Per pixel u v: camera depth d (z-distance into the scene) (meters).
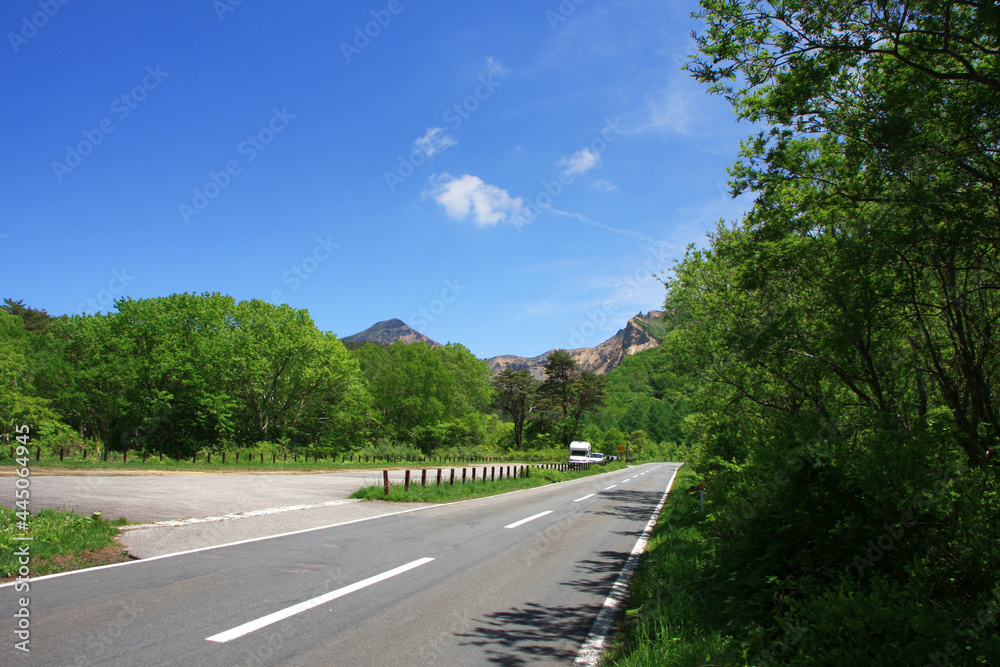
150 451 41.06
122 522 10.04
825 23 5.79
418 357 70.62
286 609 5.66
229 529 10.33
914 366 8.08
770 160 7.82
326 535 10.31
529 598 6.79
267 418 51.66
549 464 61.50
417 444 66.38
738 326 10.77
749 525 5.99
